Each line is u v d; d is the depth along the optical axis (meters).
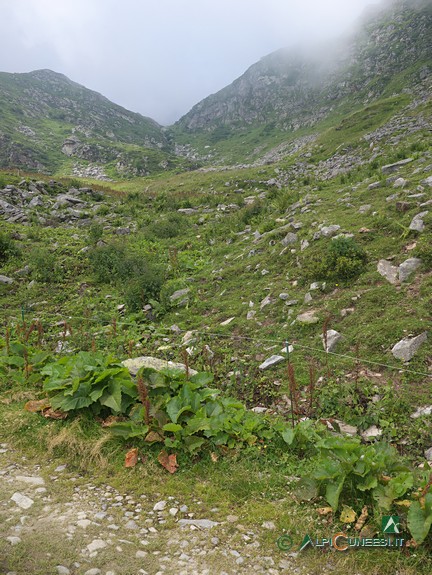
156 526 4.32
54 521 4.27
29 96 199.12
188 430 5.58
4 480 4.94
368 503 4.38
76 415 6.13
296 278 11.88
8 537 3.96
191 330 10.88
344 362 7.96
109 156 129.75
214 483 5.02
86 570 3.65
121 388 6.14
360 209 14.71
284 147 127.69
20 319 12.11
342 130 68.38
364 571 3.75
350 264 10.66
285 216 18.95
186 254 18.31
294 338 9.24
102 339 10.45
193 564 3.83
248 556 3.95
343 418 6.64
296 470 5.21
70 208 29.17
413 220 11.62
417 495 4.13
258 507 4.60
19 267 17.09
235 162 137.62
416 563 3.75
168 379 6.50
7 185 31.56
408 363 7.43
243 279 13.53
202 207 31.06
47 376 7.31
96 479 5.07
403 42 150.50
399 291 9.39
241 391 7.77
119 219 26.77
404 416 6.44
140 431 5.57
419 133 41.47
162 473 5.19
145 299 13.34
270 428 5.91
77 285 15.55
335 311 9.59
